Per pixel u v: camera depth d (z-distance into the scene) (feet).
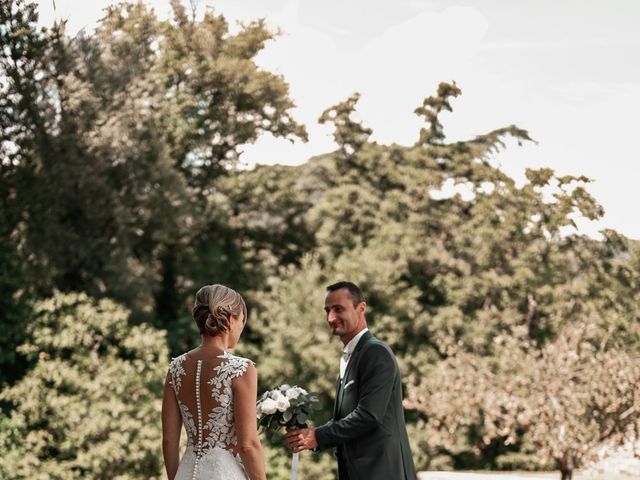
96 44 60.75
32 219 60.13
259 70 73.05
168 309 73.87
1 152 60.44
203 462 11.46
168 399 11.83
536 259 79.10
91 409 49.80
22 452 48.73
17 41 58.90
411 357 71.36
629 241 81.15
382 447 13.62
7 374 56.85
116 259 60.18
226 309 11.72
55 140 59.00
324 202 79.15
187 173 72.54
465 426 70.08
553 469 72.64
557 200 79.87
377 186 82.58
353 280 71.92
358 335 14.15
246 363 11.63
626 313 78.84
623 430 45.47
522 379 46.73
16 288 57.16
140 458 50.47
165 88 70.23
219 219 73.05
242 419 11.43
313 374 66.95
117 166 61.05
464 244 79.00
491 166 82.38
